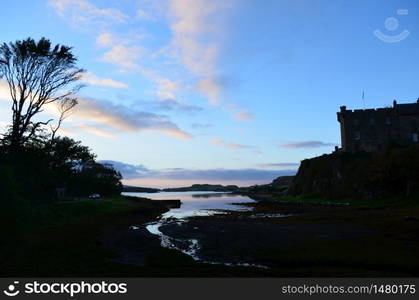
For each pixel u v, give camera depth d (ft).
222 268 63.41
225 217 188.75
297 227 121.08
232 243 93.04
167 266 66.69
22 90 166.50
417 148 204.85
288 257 71.67
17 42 160.76
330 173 310.65
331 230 109.40
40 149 190.29
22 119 167.94
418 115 299.17
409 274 58.39
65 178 274.36
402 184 218.38
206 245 91.61
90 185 309.42
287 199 350.02
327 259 68.74
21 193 137.49
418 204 179.63
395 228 102.17
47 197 173.27
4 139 165.89
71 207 172.14
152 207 281.13
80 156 298.56
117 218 178.60
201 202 445.37
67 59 172.55
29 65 165.17
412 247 77.25
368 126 308.19
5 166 106.11
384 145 300.61
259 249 82.17
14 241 92.22
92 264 67.56
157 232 127.13
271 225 131.95
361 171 265.75
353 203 228.43
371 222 120.88
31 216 120.67
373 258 67.36
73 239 99.60
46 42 165.68
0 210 97.45
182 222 161.89
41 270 61.21
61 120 215.51
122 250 87.56
